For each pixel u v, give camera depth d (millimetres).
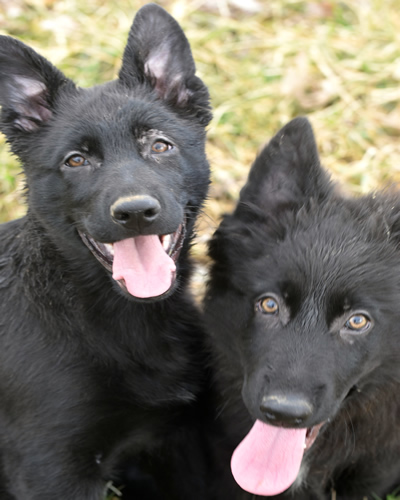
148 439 4508
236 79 7359
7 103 4191
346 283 3555
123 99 4148
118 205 3562
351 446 4156
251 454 3682
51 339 4047
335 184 4105
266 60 7570
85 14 7914
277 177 3965
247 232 3982
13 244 4293
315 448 4168
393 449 4195
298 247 3750
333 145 6898
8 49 4129
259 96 7172
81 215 3877
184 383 4355
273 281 3680
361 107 7156
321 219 3871
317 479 4254
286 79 7293
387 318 3617
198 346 4473
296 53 7629
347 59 7637
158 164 4016
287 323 3574
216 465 4383
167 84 4414
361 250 3709
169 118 4211
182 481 4586
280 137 3902
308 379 3352
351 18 8172
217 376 4281
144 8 4328
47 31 7613
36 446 4012
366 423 4090
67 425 4020
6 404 4086
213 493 4445
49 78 4246
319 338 3488
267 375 3416
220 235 4086
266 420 3377
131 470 4820
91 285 4090
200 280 4891
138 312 4176
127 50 4359
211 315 4102
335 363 3459
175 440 4547
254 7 8164
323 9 8180
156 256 3846
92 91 4270
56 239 4086
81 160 3980
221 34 7809
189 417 4473
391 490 4512
